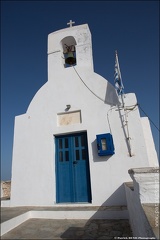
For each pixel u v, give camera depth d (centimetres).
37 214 608
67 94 777
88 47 826
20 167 748
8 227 491
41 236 446
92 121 707
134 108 667
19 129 797
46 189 695
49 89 810
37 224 538
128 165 626
